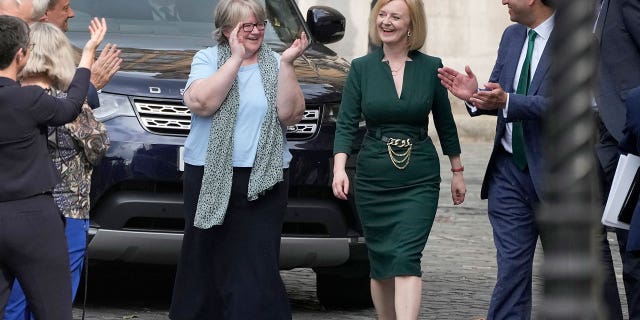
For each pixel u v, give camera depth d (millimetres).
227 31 12953
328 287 18469
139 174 16234
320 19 20453
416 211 13562
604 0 13195
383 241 13805
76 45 18297
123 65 17109
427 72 13664
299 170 16719
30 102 10602
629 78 12938
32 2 12953
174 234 16281
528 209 13281
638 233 11586
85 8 19766
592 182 2160
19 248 10766
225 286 13141
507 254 13242
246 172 12930
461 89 12984
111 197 16234
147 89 16547
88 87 11344
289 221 16625
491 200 13492
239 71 12984
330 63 18750
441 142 14156
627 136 11695
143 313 17344
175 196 16391
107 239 16094
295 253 16594
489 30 50000
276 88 12938
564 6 2158
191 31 19609
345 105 14047
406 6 13453
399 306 13477
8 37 10656
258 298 13039
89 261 16438
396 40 13570
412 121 13664
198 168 13062
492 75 13391
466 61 50062
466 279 21562
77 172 12375
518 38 13141
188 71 17109
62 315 11023
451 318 17609
